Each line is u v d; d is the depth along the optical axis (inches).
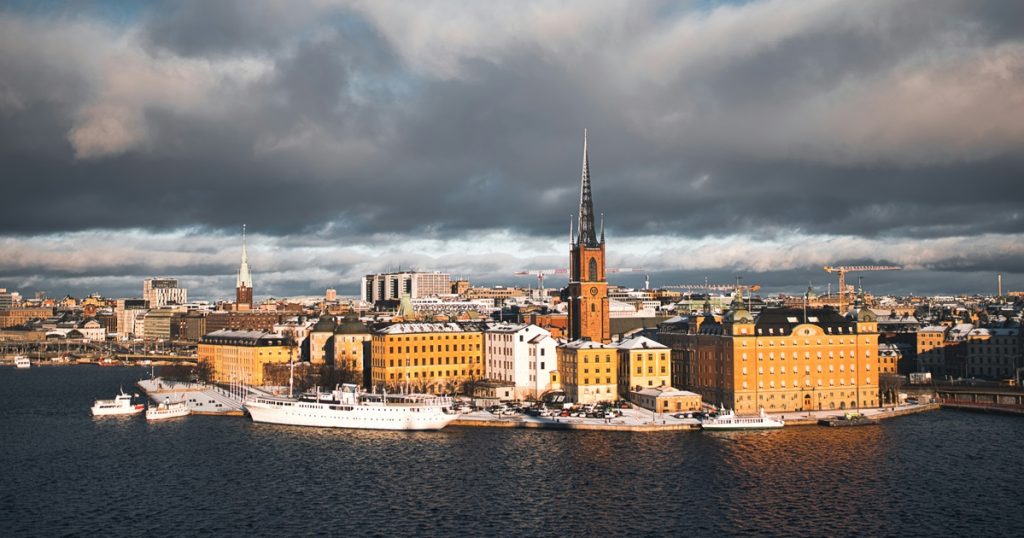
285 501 7514.8
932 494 7632.9
